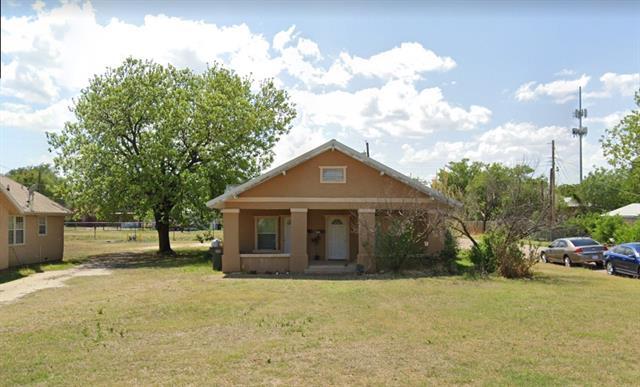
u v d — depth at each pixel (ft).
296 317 36.37
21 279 64.18
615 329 31.91
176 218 95.81
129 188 91.30
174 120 94.48
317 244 77.97
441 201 67.82
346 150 68.28
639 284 53.62
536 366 24.27
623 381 22.08
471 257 65.31
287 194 69.26
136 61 96.58
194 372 23.70
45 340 30.32
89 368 24.59
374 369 23.93
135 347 28.50
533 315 36.29
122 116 94.27
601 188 184.03
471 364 24.63
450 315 36.50
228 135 97.60
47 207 88.43
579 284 53.42
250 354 26.58
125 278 63.87
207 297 46.06
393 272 65.72
